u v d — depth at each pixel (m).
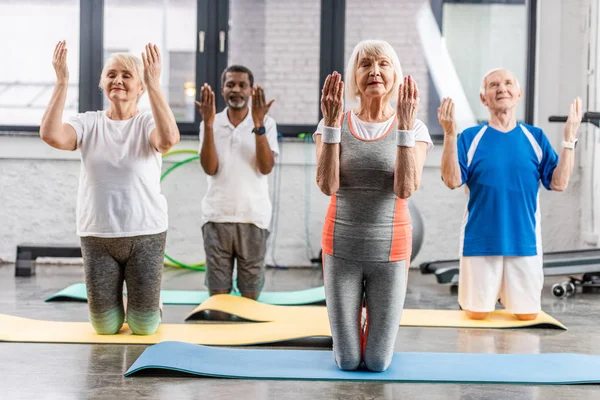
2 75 7.45
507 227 4.46
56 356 3.47
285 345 3.77
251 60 7.46
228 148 5.00
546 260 5.71
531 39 7.31
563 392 2.98
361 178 3.06
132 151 3.74
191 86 7.33
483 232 4.48
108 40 7.28
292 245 7.33
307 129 7.38
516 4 7.41
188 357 3.34
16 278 6.19
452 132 4.34
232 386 3.00
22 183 7.22
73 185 7.23
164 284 6.08
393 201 3.09
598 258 5.70
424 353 3.58
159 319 3.94
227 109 5.07
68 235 7.24
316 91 7.48
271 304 5.04
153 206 3.79
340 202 3.11
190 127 7.31
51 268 6.91
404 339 4.01
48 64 7.45
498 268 4.50
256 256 5.04
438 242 7.31
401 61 7.55
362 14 7.51
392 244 3.07
